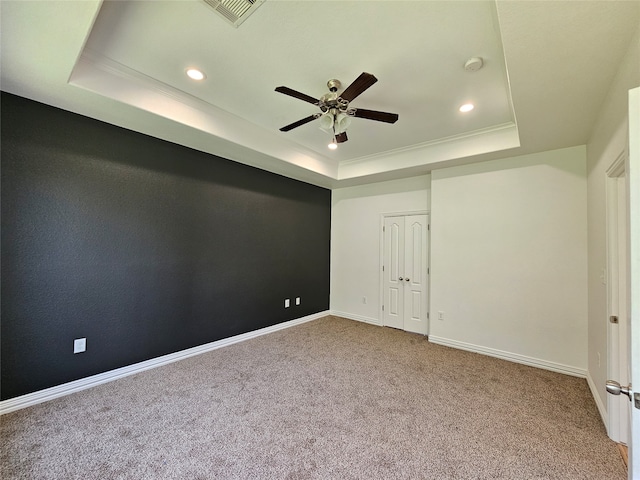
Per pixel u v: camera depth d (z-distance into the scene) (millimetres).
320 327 4633
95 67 2162
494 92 2457
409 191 4547
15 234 2242
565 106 2191
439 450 1842
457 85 2355
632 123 925
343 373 2930
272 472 1647
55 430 1985
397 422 2125
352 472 1656
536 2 1282
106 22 1744
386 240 4805
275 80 2357
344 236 5336
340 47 1939
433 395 2516
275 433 1986
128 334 2865
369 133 3381
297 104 2793
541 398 2486
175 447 1836
